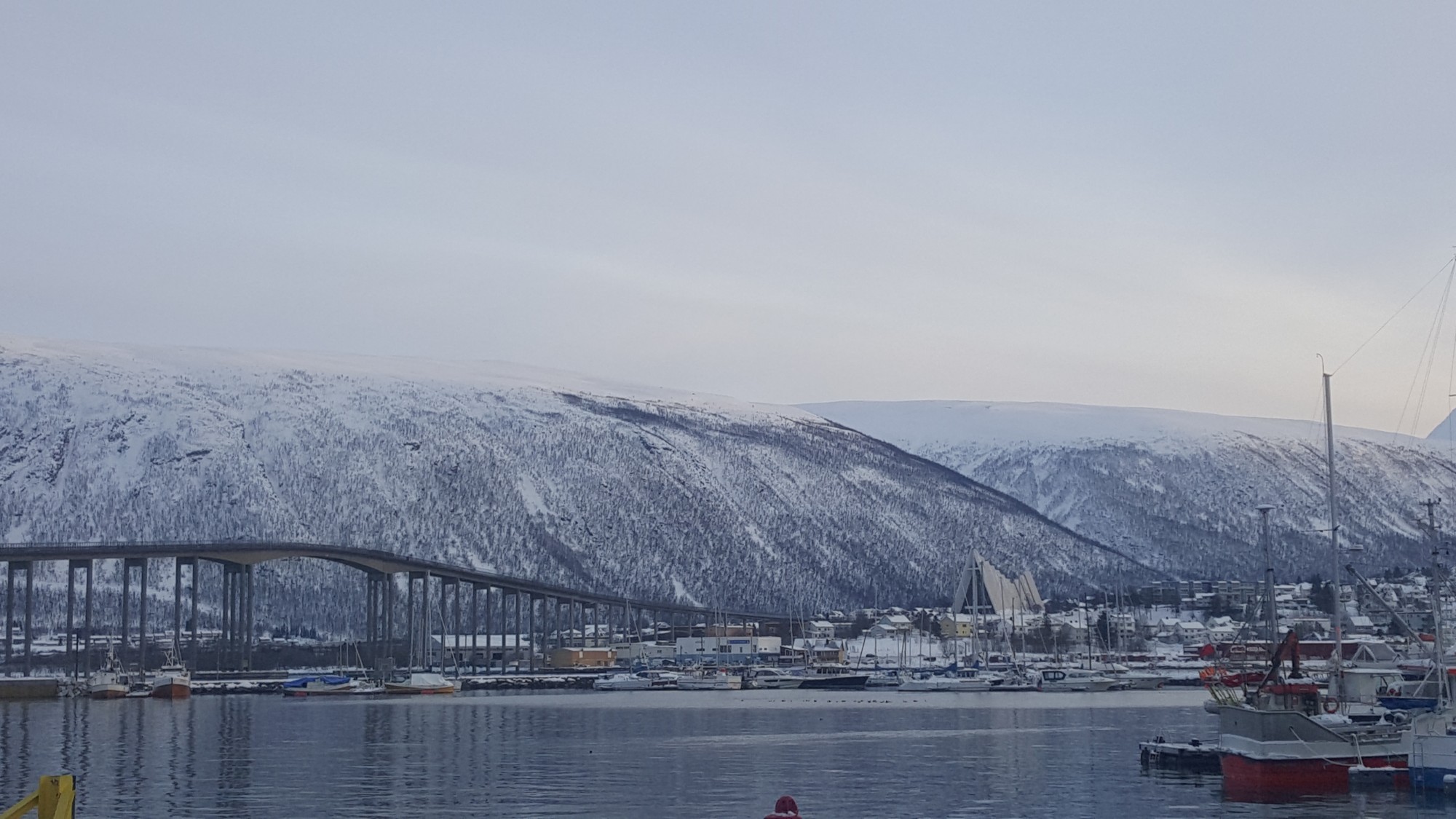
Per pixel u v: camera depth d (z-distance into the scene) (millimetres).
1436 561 82312
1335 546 90625
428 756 100500
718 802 75062
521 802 75188
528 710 162750
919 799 75500
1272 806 68062
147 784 82750
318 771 90062
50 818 31453
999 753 100562
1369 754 72812
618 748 107062
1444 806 66938
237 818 69375
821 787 81000
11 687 186750
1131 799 73562
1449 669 76375
